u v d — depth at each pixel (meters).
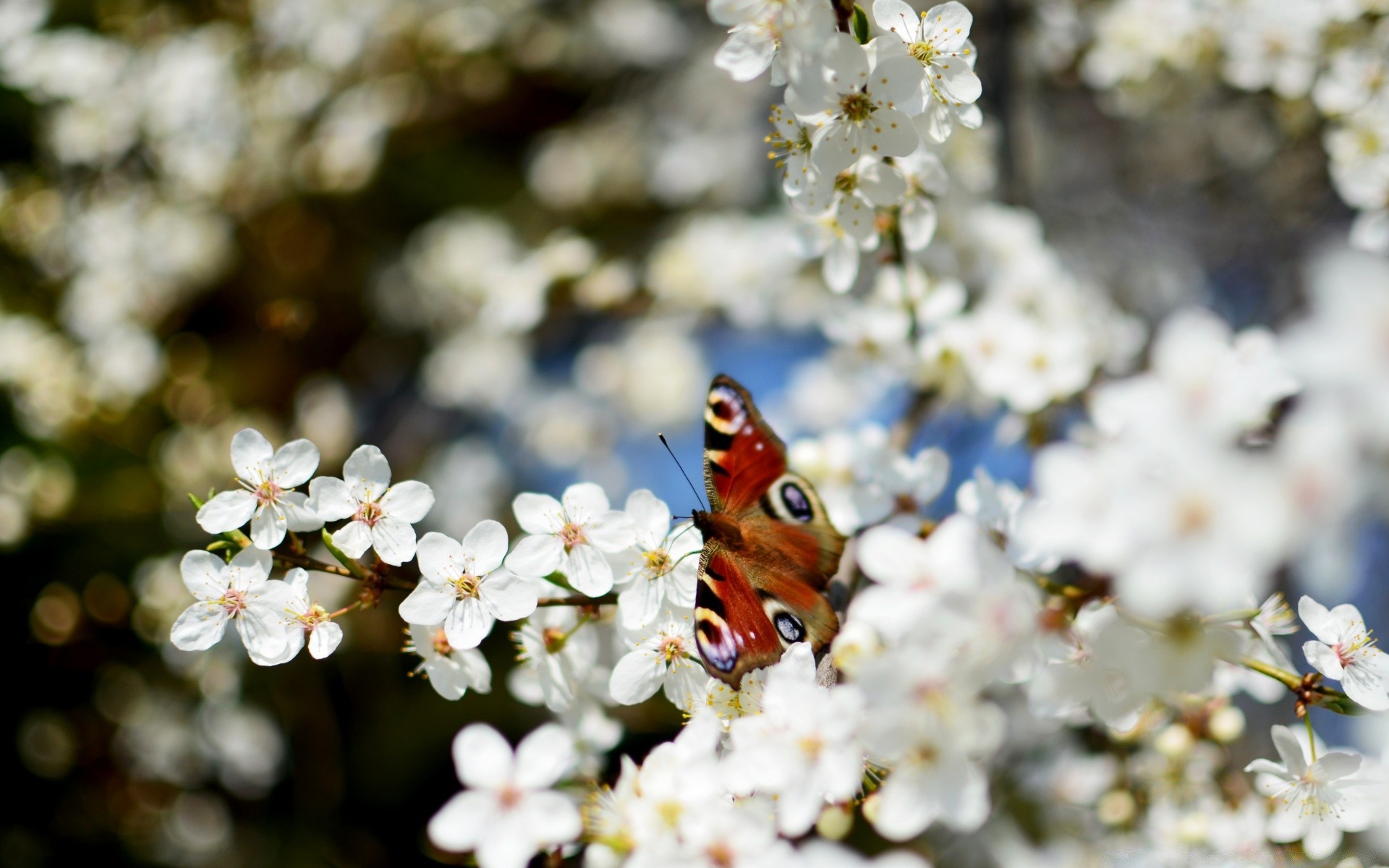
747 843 0.55
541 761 0.56
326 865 0.78
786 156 0.60
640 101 1.17
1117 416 0.62
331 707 0.83
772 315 0.84
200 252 0.95
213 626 0.58
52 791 0.78
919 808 0.54
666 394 0.93
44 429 0.84
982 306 0.68
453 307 1.05
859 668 0.54
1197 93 0.74
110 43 0.94
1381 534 0.70
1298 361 0.52
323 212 1.10
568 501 0.59
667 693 0.58
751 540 0.60
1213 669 0.55
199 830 0.81
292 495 0.58
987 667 0.54
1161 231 0.93
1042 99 0.92
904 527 0.62
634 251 1.05
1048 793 0.65
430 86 1.12
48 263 0.91
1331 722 0.69
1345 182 0.65
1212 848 0.61
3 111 0.93
